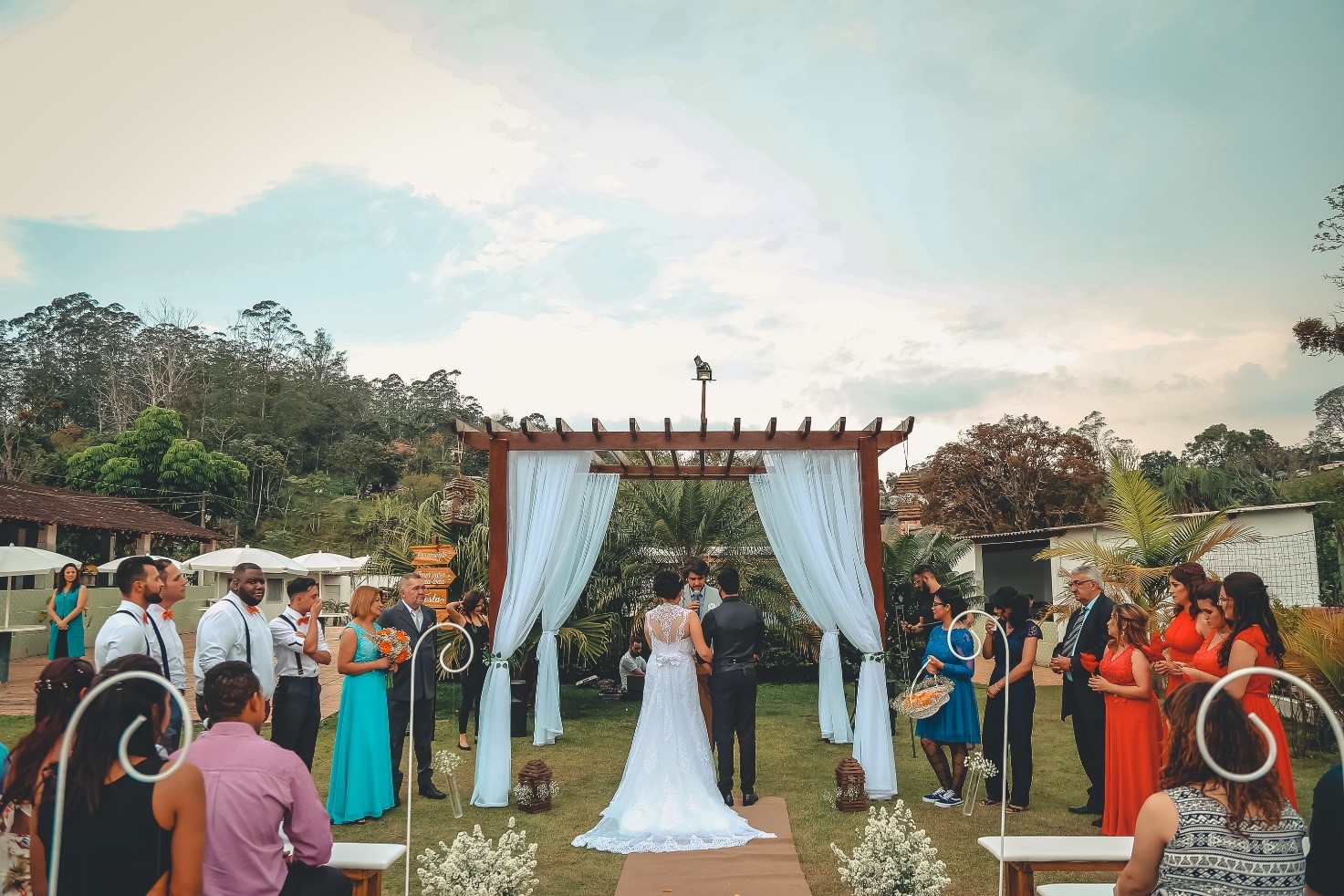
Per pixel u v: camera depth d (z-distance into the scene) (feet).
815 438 25.76
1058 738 30.14
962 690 21.43
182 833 8.37
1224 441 145.59
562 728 32.58
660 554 46.52
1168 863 8.33
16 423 178.81
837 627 29.86
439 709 38.81
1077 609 21.54
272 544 157.48
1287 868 8.05
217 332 285.43
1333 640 25.59
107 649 15.58
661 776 20.12
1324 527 52.39
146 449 131.44
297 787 10.14
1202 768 8.52
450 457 234.99
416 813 21.57
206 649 17.30
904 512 49.39
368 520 81.61
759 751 28.89
